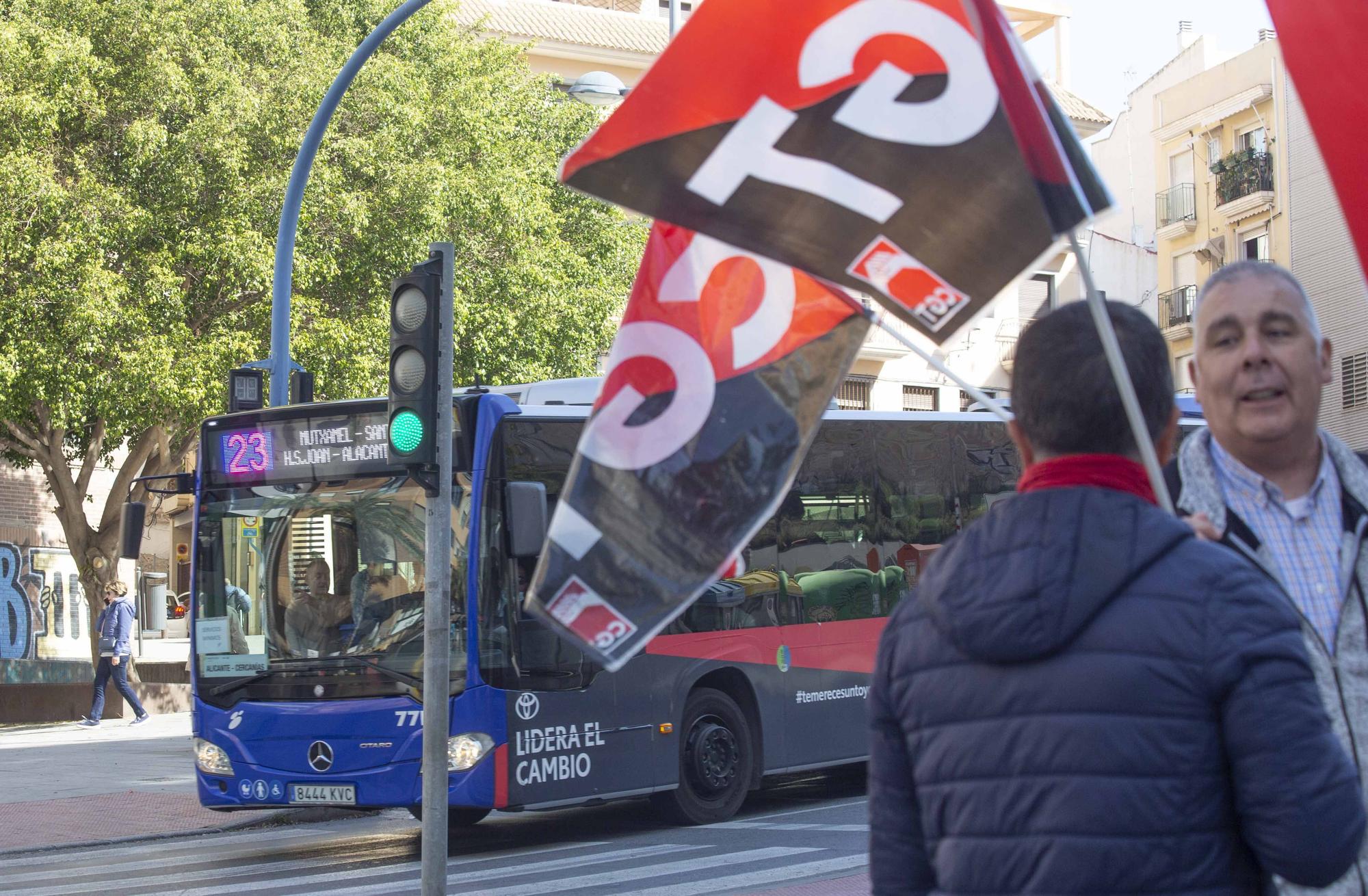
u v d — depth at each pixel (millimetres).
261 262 22031
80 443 26312
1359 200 3133
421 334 8242
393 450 8164
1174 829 2266
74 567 31547
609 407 3859
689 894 9016
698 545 3805
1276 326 3359
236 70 22781
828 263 3402
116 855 12430
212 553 11938
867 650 13859
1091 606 2336
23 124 21766
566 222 28625
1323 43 3152
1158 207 47844
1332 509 3393
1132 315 2680
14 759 19344
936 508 14570
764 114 3447
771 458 3828
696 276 3873
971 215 3295
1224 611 2330
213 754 11633
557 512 3818
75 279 21516
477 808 11273
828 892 8938
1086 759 2293
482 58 28297
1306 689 2303
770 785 16000
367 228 23375
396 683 11148
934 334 3334
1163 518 2436
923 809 2494
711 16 3455
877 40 3354
